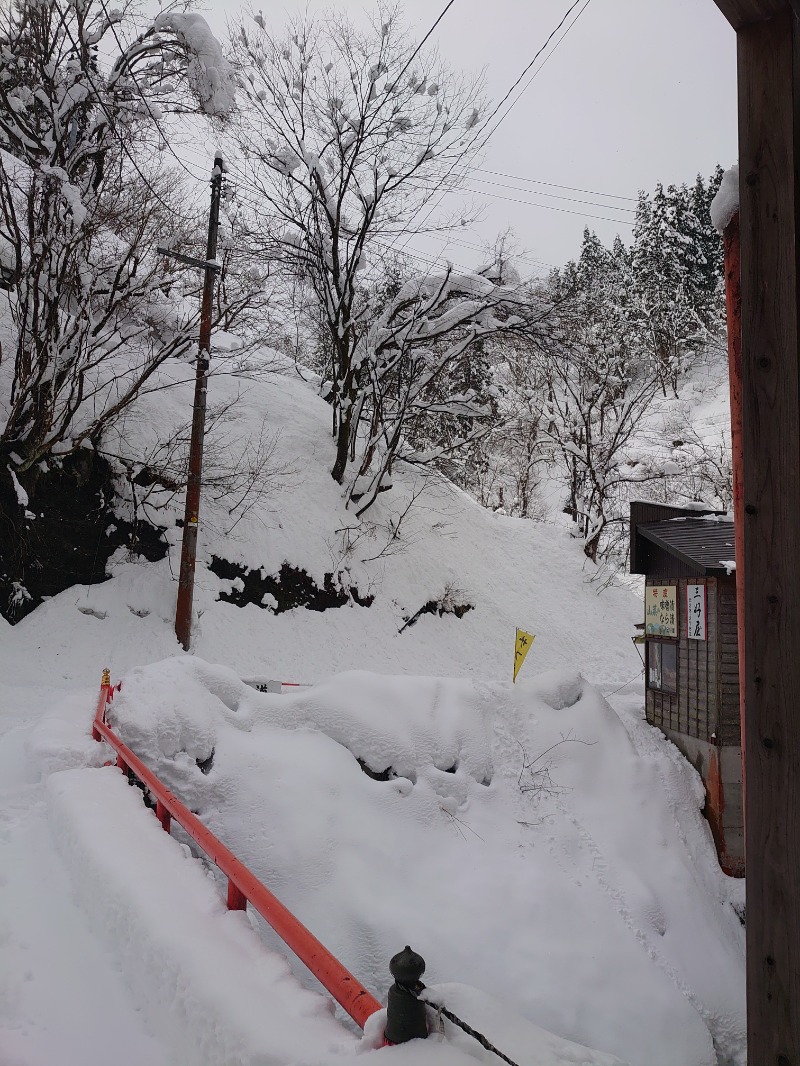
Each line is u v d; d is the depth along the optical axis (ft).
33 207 44.45
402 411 62.28
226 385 65.72
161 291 51.98
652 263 170.30
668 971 25.54
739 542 10.93
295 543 56.44
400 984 8.20
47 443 45.60
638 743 36.86
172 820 22.99
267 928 21.06
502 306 64.75
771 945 8.12
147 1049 9.88
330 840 23.93
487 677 57.98
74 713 26.94
